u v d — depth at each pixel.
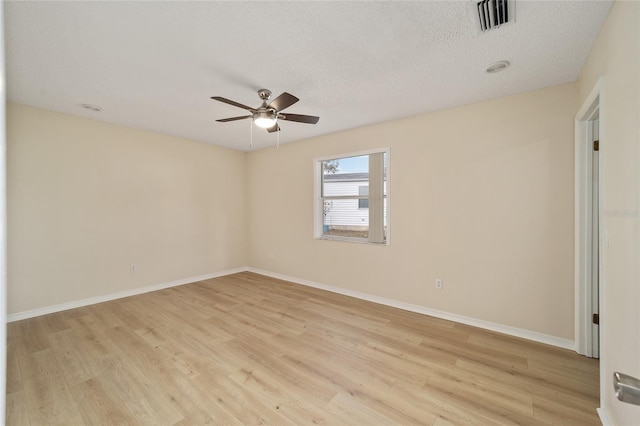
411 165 3.42
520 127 2.74
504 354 2.44
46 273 3.31
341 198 4.35
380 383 2.05
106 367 2.23
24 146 3.14
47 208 3.31
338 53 2.09
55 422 1.69
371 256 3.80
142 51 2.07
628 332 1.41
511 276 2.80
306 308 3.52
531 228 2.70
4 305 0.70
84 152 3.57
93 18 1.71
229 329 2.92
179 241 4.57
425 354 2.44
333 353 2.46
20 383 2.03
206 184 4.93
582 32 1.82
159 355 2.41
